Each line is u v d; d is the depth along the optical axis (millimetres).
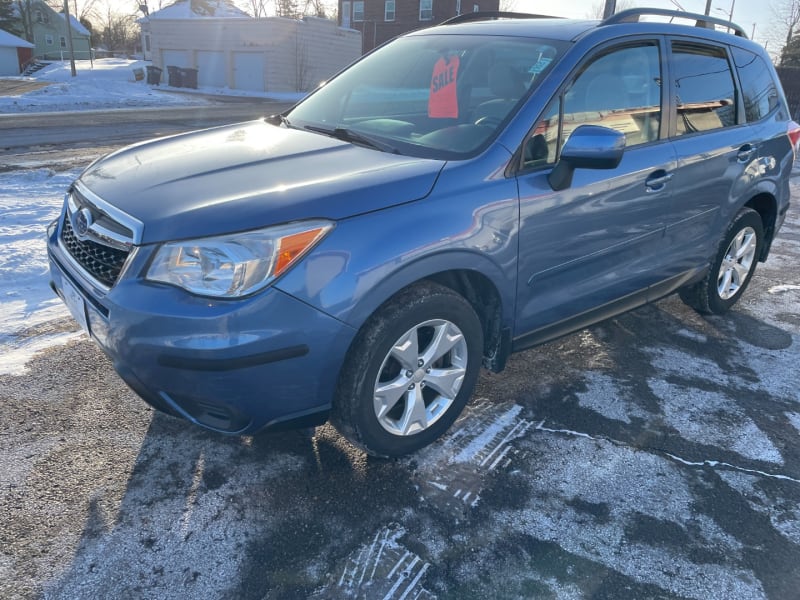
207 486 2514
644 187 3262
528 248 2783
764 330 4316
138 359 2191
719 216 3971
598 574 2189
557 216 2854
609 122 3158
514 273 2764
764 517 2508
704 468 2791
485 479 2643
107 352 2332
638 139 3328
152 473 2570
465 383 2812
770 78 4516
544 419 3107
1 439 2715
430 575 2150
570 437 2969
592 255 3119
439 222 2434
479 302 2865
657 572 2213
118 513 2346
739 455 2898
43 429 2805
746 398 3402
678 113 3570
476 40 3404
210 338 2096
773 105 4500
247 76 35031
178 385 2180
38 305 4059
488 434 2957
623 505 2531
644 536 2373
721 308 4445
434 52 3498
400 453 2668
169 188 2410
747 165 4051
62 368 3320
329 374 2309
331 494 2506
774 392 3479
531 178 2758
